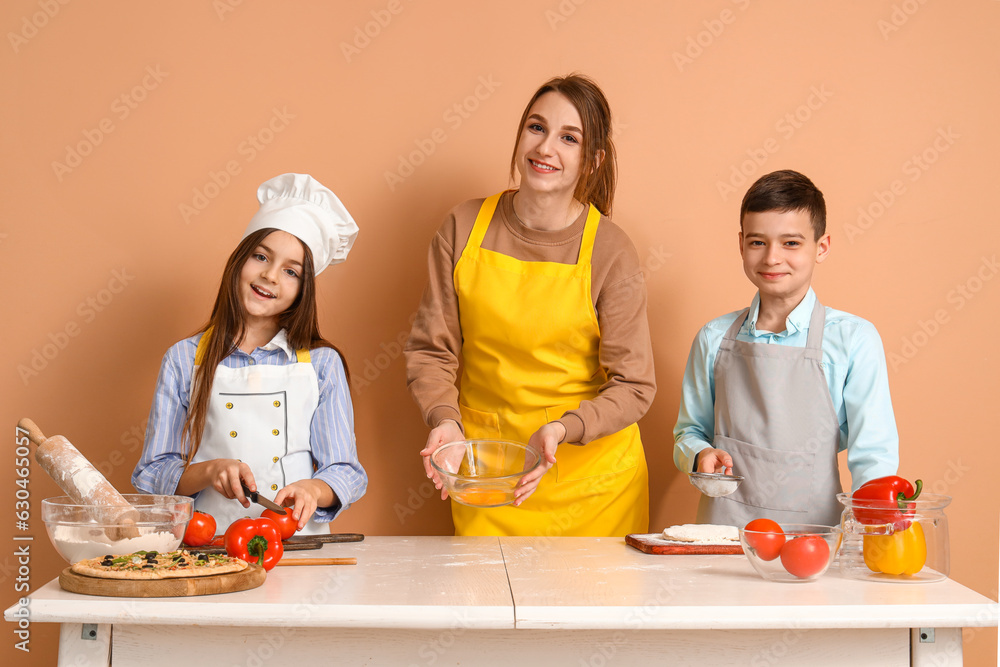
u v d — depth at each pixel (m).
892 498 1.24
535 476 1.44
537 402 1.80
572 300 1.77
